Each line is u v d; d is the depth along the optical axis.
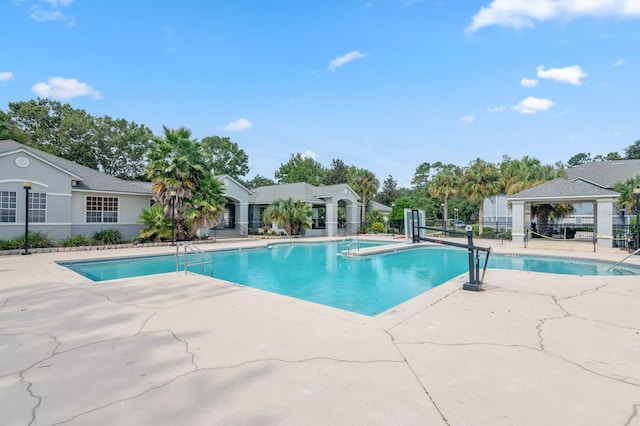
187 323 4.89
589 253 15.44
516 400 2.77
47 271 9.69
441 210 53.44
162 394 2.87
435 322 4.93
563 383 3.06
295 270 13.13
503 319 5.09
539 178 25.55
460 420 2.49
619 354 3.75
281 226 27.95
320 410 2.62
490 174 28.48
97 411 2.61
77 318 5.14
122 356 3.69
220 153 50.47
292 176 56.12
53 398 2.80
